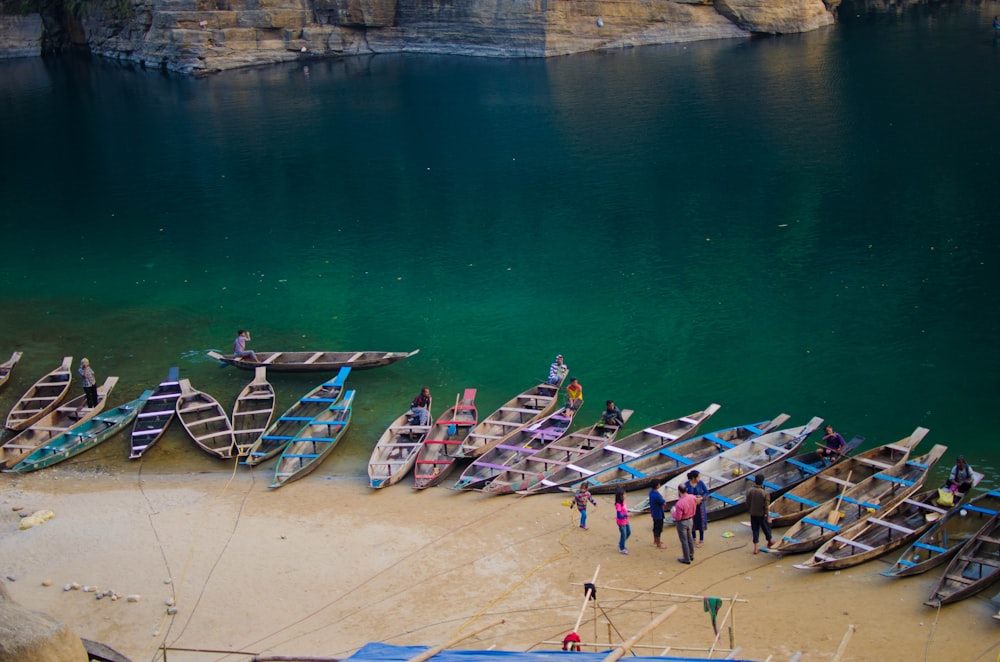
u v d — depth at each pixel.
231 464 29.22
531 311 39.19
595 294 40.25
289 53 95.25
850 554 22.64
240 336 35.31
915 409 30.62
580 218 48.56
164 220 51.88
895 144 55.84
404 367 35.28
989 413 30.11
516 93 75.69
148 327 39.38
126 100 81.25
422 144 63.31
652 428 29.58
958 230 43.56
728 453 27.69
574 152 59.25
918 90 67.31
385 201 52.94
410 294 41.38
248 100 78.94
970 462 27.53
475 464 28.30
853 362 33.69
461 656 15.20
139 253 47.31
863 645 18.98
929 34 87.81
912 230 43.91
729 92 71.00
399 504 26.41
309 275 43.88
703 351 35.12
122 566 23.27
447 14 93.31
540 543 23.94
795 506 25.23
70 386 34.62
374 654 15.73
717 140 59.41
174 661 19.52
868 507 24.27
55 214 53.47
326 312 40.09
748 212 47.53
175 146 66.06
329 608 21.36
